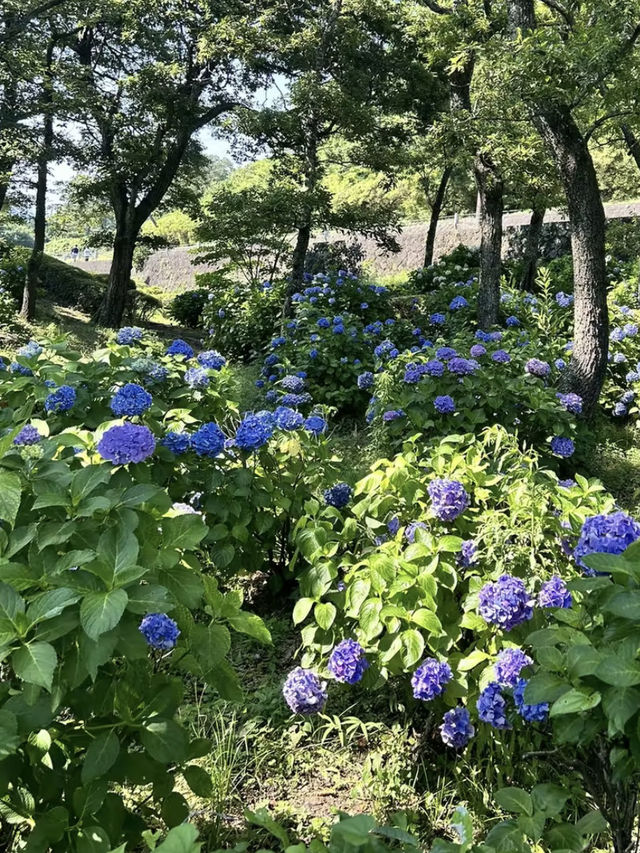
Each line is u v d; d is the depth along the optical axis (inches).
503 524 91.3
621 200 722.2
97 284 841.5
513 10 232.8
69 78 523.8
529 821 53.9
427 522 102.3
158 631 67.8
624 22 184.2
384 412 197.8
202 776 68.9
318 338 310.3
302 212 401.1
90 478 68.1
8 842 68.3
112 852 42.8
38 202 579.5
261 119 415.8
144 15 559.8
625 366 272.8
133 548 58.7
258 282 494.3
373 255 848.3
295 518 130.0
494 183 317.4
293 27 474.9
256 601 136.6
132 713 64.0
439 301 416.2
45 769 61.7
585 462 205.8
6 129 517.0
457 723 80.1
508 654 72.5
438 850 45.2
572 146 208.4
